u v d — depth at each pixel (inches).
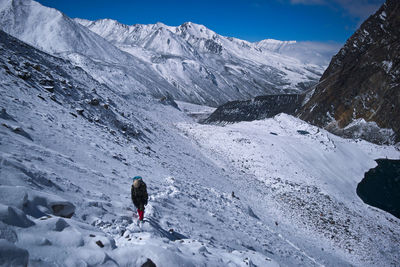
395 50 3602.4
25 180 214.5
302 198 1339.8
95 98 1065.5
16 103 532.1
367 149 2316.7
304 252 722.2
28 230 115.0
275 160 1752.0
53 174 278.5
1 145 282.7
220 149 2007.9
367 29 5275.6
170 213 412.2
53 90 845.2
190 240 287.1
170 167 893.2
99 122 911.7
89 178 357.4
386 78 3469.5
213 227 469.4
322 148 2009.1
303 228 1022.4
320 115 3951.8
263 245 551.2
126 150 753.6
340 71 4594.0
